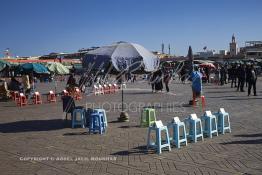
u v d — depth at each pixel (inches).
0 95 1114.7
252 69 1003.9
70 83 1208.8
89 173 311.6
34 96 984.9
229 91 1204.5
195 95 800.3
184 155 364.5
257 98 938.1
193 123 425.4
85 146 417.7
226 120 498.6
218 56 4635.8
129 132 501.7
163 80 1240.8
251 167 316.2
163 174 303.1
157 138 378.3
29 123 609.0
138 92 1251.8
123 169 320.8
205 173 302.8
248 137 443.5
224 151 376.8
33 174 313.1
